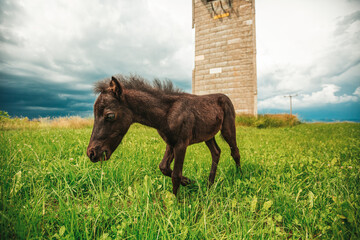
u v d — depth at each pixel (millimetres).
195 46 18281
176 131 2459
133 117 2477
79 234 1671
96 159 2184
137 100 2424
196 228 1753
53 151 4059
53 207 2182
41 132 7895
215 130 3057
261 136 8875
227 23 16781
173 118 2461
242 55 16203
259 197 2447
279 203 2283
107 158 2268
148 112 2461
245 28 16094
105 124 2240
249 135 9211
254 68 15742
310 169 3504
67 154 3920
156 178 2918
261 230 1729
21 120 11484
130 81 2639
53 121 12750
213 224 1925
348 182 2689
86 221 1843
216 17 17172
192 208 2172
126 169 3049
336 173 3102
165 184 2883
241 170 3408
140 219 1870
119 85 2256
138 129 10430
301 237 1812
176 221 1834
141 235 1625
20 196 2105
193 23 18344
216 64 17250
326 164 3727
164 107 2516
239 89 16297
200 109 2783
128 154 3986
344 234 1691
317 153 4848
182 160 2469
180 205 2193
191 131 2604
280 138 8227
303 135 9383
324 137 8500
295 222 1943
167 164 2686
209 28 17562
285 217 2104
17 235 1533
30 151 3758
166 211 2068
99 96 2299
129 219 1832
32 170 2768
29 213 1803
